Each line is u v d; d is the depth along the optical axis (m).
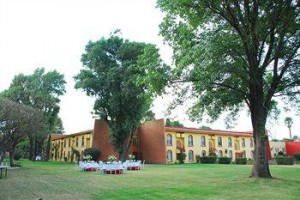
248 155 53.25
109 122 38.53
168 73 14.70
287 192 10.95
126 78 33.88
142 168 28.17
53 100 42.81
